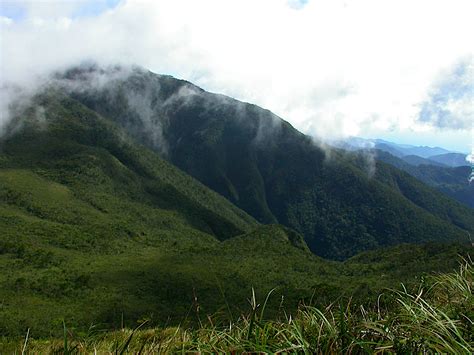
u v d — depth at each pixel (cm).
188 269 6650
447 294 371
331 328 293
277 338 304
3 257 6719
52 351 422
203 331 330
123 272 6341
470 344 266
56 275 5894
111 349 372
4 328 3672
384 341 287
